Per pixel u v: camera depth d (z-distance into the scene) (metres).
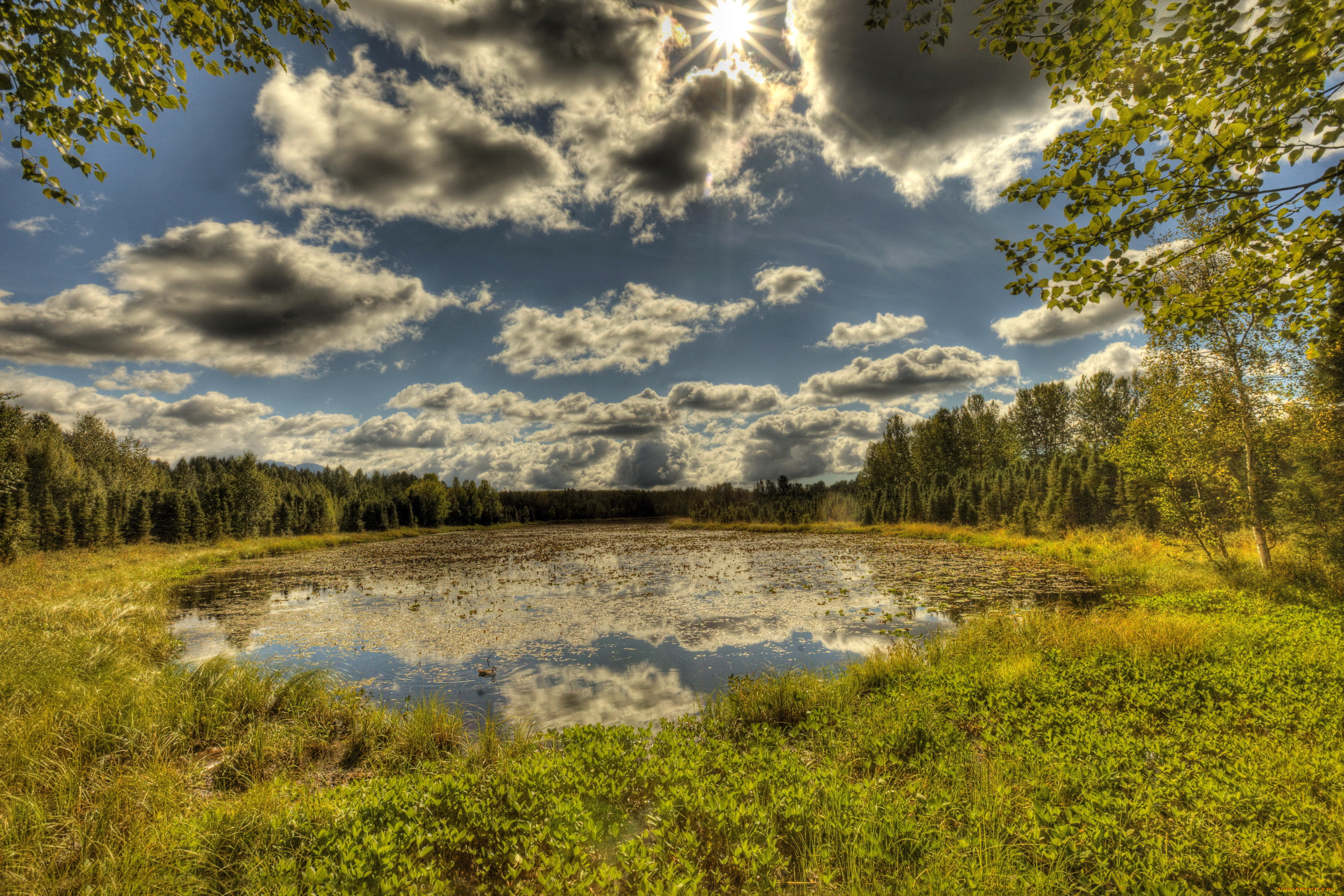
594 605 15.36
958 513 40.81
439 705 7.29
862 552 28.80
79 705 6.00
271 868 3.55
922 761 5.29
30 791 4.43
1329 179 3.11
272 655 10.83
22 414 27.64
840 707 7.04
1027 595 15.30
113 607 12.80
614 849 3.92
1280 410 12.66
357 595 18.05
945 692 7.07
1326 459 11.99
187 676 7.49
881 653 9.52
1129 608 11.89
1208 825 3.71
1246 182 3.30
